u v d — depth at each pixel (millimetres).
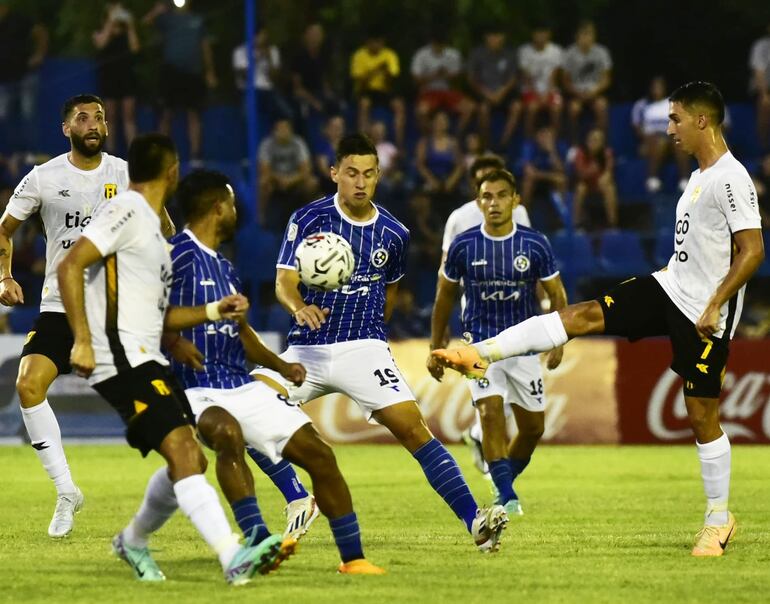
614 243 66812
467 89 75562
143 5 80000
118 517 32812
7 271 30906
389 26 84688
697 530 29828
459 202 67125
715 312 25000
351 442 57094
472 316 35031
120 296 21281
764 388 55781
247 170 68250
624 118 79000
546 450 54656
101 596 20328
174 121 71062
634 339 26828
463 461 50719
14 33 73250
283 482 26594
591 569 23500
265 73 69812
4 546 27062
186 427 21250
